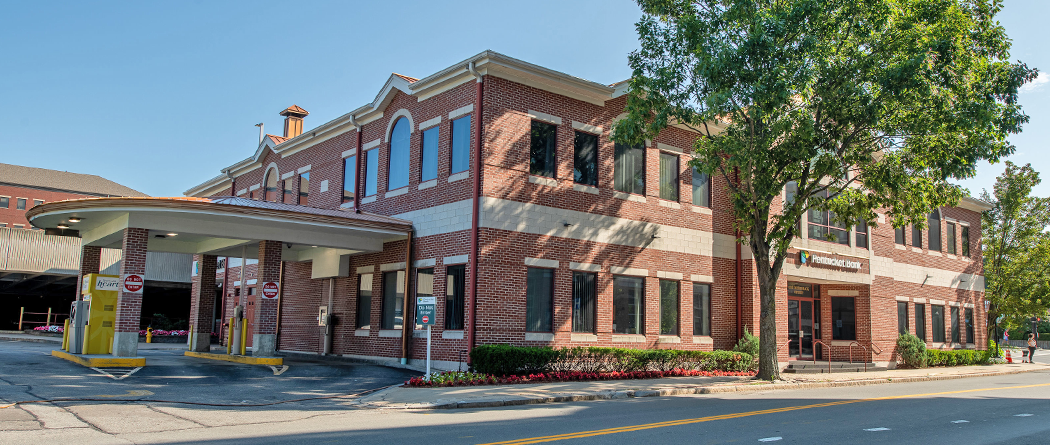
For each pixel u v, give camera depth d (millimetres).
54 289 44594
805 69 16781
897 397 16703
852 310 28406
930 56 17578
